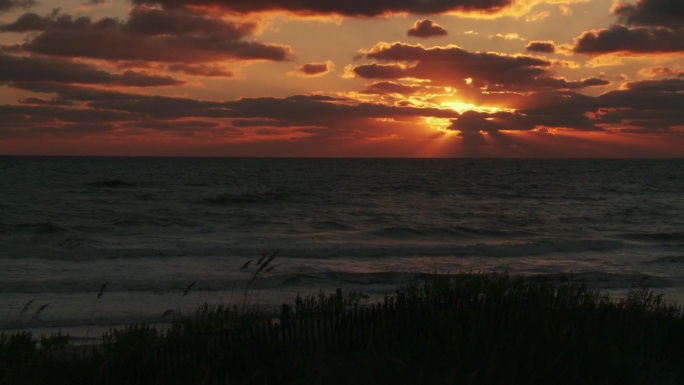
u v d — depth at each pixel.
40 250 18.20
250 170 102.19
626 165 162.75
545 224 30.05
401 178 78.50
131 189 49.91
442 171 107.75
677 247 22.48
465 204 41.22
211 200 39.72
